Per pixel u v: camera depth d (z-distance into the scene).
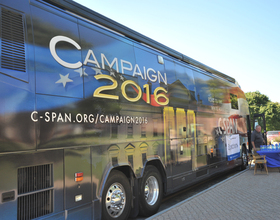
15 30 3.40
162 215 5.02
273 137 29.00
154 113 5.90
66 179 3.74
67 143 3.79
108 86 4.64
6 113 3.11
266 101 58.53
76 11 4.32
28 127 3.32
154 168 5.80
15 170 3.17
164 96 6.37
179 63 7.38
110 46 4.89
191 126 7.53
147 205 5.41
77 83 4.05
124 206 4.83
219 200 6.08
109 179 4.55
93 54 4.45
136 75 5.45
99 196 4.22
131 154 5.05
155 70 6.17
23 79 3.34
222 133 9.74
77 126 3.96
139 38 5.77
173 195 7.84
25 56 3.43
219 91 9.95
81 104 4.07
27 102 3.34
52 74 3.70
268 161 10.41
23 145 3.25
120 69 5.02
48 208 3.51
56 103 3.69
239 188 7.38
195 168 7.50
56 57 3.81
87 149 4.09
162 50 6.63
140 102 5.46
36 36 3.61
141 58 5.74
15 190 3.16
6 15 3.36
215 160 8.88
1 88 3.11
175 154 6.57
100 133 4.36
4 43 3.26
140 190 5.29
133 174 5.04
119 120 4.81
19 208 3.20
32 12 3.65
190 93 7.70
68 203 3.73
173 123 6.62
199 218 4.80
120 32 5.25
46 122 3.53
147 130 5.59
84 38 4.34
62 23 4.02
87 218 3.99
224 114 10.16
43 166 3.48
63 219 3.65
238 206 5.55
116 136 4.70
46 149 3.50
